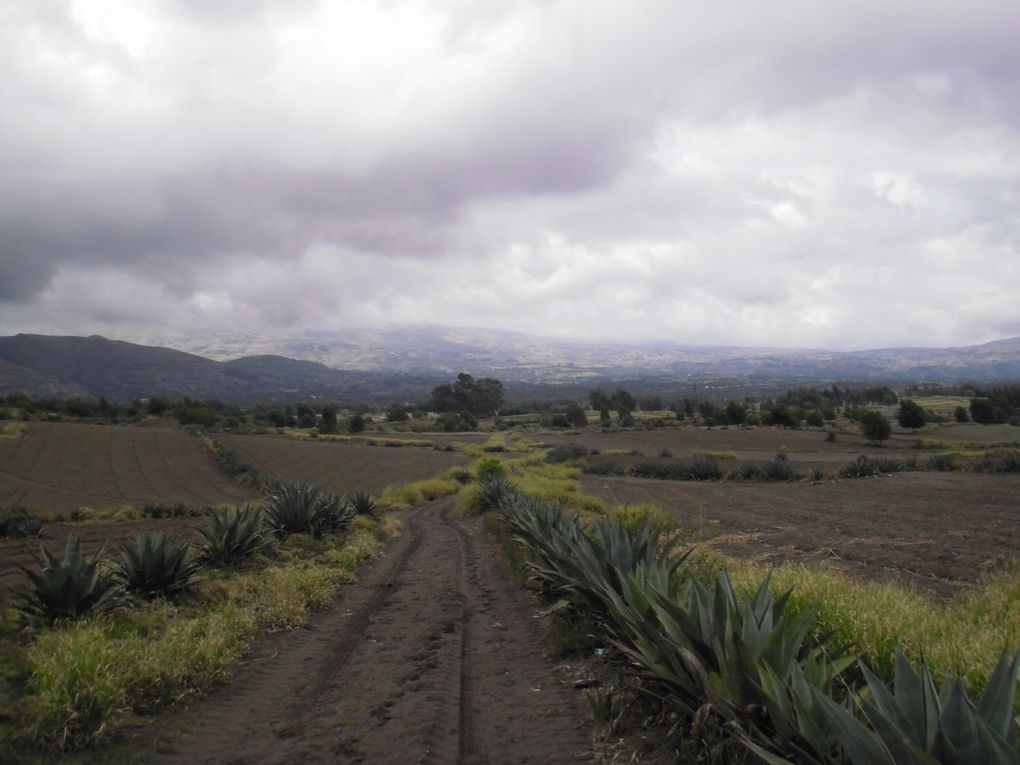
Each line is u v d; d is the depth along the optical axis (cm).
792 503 2611
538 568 966
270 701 604
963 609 715
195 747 495
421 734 525
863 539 1578
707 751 413
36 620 721
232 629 773
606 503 2755
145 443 6694
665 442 8081
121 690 527
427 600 1076
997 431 8456
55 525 2359
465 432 12262
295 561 1309
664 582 621
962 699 287
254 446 7031
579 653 715
